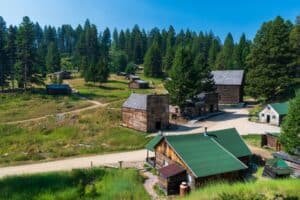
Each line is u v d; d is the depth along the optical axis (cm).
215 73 8212
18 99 7644
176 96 6031
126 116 5694
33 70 8550
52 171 3372
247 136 4662
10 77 9125
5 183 2920
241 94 7850
